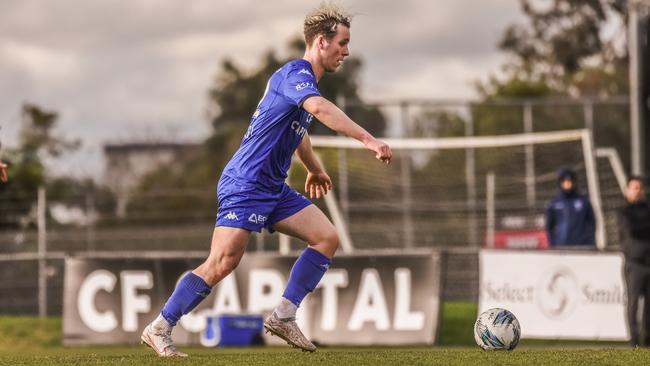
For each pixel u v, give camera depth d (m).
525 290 40.06
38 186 69.88
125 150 91.81
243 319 40.16
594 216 42.31
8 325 49.59
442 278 40.69
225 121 150.00
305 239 19.98
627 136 85.44
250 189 18.89
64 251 60.75
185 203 94.94
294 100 18.45
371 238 64.31
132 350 36.38
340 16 19.47
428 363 17.05
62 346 43.75
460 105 62.97
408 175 66.62
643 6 56.03
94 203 58.09
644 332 37.12
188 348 39.00
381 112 67.69
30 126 83.12
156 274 43.12
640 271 36.00
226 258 19.16
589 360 17.55
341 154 65.00
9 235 57.38
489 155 65.69
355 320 41.09
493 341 20.55
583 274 39.91
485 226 64.06
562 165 64.19
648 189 50.66
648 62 56.44
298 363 17.08
